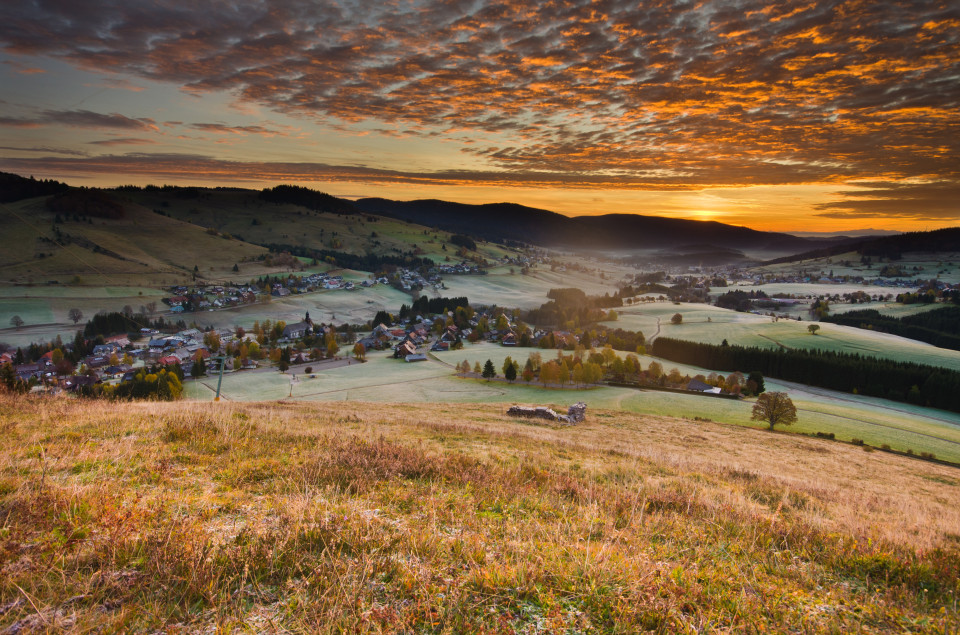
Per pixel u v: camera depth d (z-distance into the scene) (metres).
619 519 8.12
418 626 3.99
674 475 15.38
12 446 9.34
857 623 4.72
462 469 10.52
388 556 5.21
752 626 4.38
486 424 28.84
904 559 6.81
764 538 7.79
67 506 5.71
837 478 24.11
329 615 3.90
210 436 11.60
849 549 7.37
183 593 4.20
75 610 3.87
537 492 9.38
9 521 5.22
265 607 4.19
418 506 7.57
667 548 6.71
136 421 13.02
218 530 5.73
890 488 23.05
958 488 26.94
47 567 4.35
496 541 6.08
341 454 10.30
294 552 5.08
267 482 8.29
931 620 4.93
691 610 4.64
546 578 4.95
